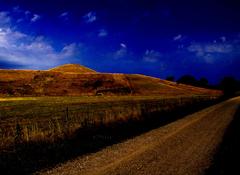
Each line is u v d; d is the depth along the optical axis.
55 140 11.98
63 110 35.16
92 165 8.58
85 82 111.81
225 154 9.99
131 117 19.44
